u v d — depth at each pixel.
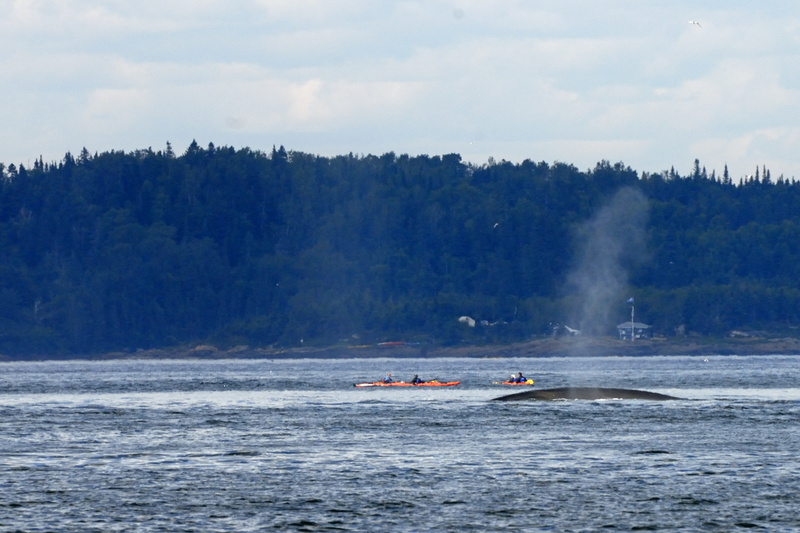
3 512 163.50
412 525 156.12
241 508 166.50
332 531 153.12
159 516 161.38
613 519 158.88
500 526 155.38
